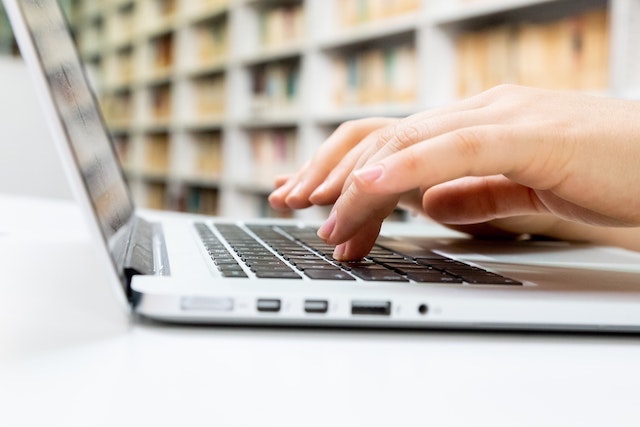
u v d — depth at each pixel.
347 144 0.58
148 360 0.26
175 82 4.05
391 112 2.34
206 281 0.33
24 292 0.36
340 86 2.65
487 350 0.30
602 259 0.53
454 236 0.69
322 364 0.27
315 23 2.70
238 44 3.28
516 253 0.55
